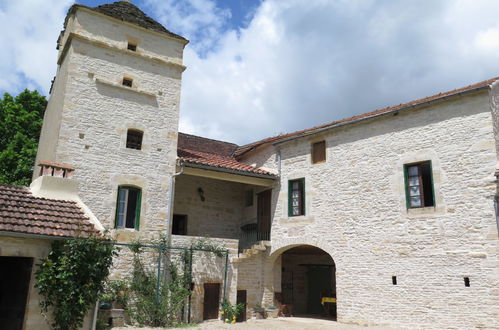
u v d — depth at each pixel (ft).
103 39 44.37
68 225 24.80
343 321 40.47
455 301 33.96
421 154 38.17
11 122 60.85
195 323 39.68
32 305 21.88
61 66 46.98
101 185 40.73
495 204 33.22
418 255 36.65
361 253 40.34
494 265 32.48
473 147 35.29
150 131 45.03
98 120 42.06
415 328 35.68
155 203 43.37
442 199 36.17
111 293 36.37
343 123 43.55
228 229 54.80
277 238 47.57
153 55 47.34
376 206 40.19
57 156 39.01
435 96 39.96
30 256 22.53
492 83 35.96
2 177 55.52
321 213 44.21
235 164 51.42
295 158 48.24
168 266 41.11
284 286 54.95
